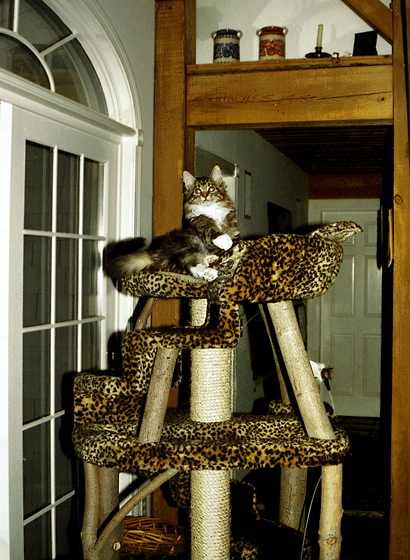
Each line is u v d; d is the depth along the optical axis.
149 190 2.85
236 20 3.17
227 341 1.75
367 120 2.65
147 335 1.79
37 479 2.14
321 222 6.27
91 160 2.46
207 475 1.97
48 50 2.18
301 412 1.91
